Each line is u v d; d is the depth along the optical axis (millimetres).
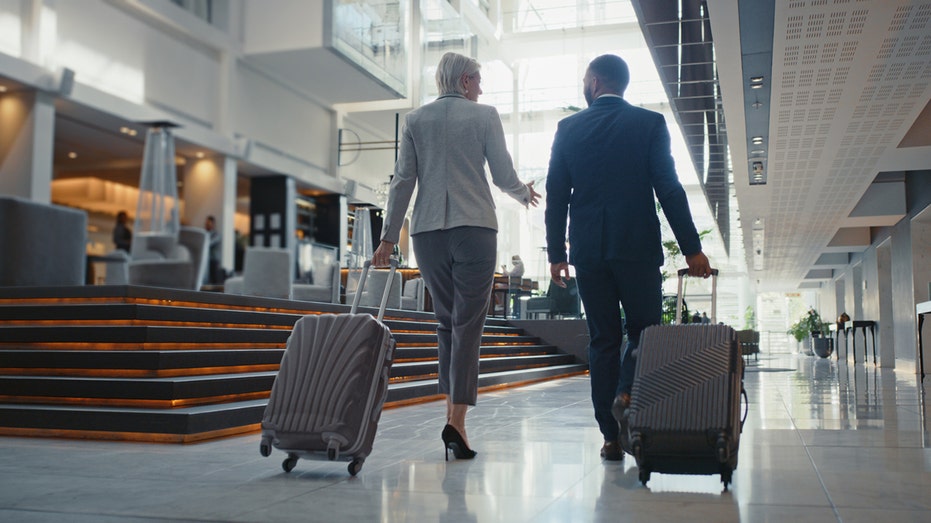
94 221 14617
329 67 15195
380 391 2389
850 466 2439
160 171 11203
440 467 2432
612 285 2686
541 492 2008
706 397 2088
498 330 11461
